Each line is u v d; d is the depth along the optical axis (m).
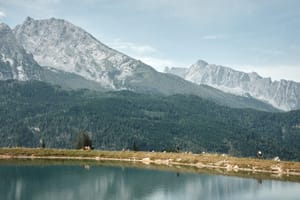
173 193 105.88
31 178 123.31
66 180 121.88
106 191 106.50
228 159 182.12
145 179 128.88
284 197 101.38
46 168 148.12
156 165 175.75
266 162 172.50
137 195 102.19
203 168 170.00
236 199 98.75
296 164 168.00
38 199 93.12
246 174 149.62
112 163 178.00
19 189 105.06
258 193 106.81
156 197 100.00
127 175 136.88
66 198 95.44
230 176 140.88
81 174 135.75
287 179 135.88
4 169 141.25
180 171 152.12
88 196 98.81
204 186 117.69
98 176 132.50
